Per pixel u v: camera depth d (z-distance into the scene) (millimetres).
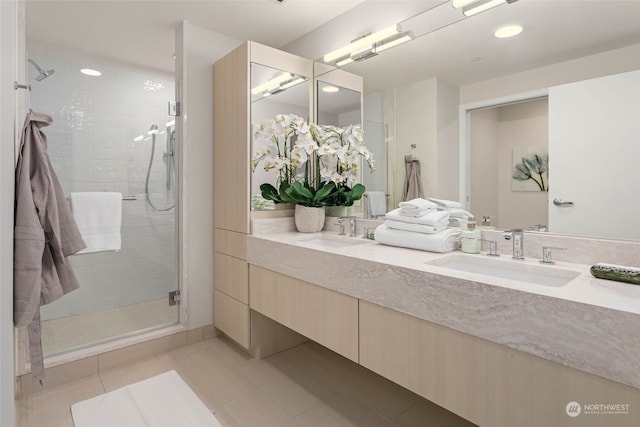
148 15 2398
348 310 1548
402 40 2018
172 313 2539
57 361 1988
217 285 2602
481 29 1703
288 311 1905
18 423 1633
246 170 2271
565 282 1285
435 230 1648
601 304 871
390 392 1922
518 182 1602
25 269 1384
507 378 1044
